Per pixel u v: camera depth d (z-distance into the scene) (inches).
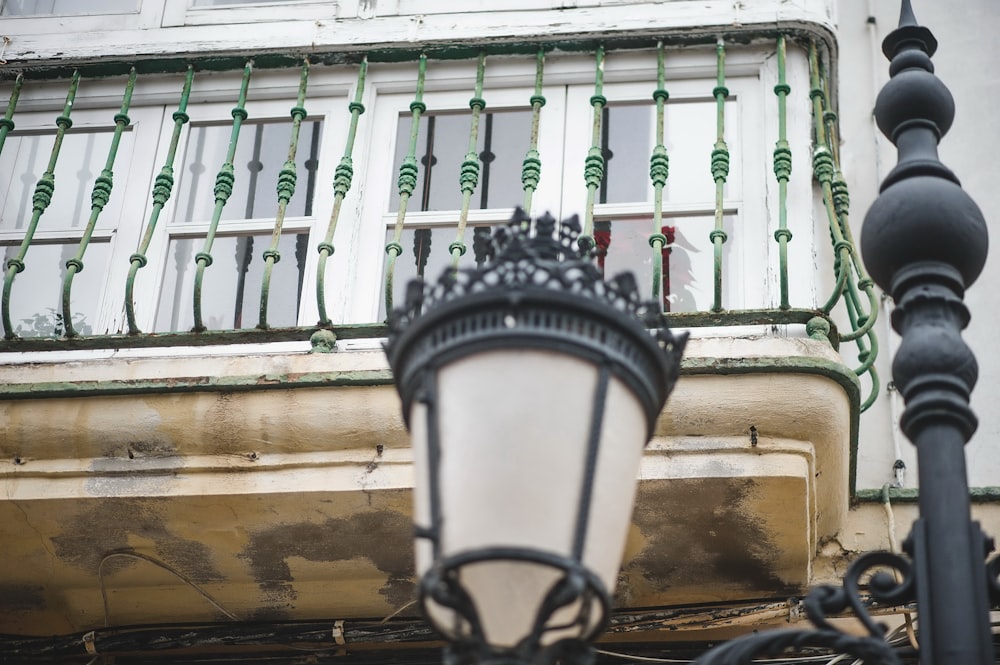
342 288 258.2
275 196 272.7
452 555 117.6
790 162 245.6
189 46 278.7
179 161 277.0
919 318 150.9
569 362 126.5
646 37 268.7
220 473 232.7
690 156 265.6
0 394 233.3
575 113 270.5
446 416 124.8
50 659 259.4
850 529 258.8
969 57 345.7
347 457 230.2
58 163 281.3
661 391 133.4
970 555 137.4
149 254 267.6
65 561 247.8
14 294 269.7
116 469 233.9
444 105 274.4
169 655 262.2
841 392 226.4
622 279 135.9
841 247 237.6
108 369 236.1
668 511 230.2
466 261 260.7
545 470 121.0
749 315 230.8
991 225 326.0
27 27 288.8
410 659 257.1
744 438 224.5
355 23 278.4
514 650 117.4
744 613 244.2
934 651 133.3
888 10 353.1
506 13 274.8
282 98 280.2
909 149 164.4
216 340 242.1
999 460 300.4
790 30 266.8
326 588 250.2
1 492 234.5
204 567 247.1
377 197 267.4
